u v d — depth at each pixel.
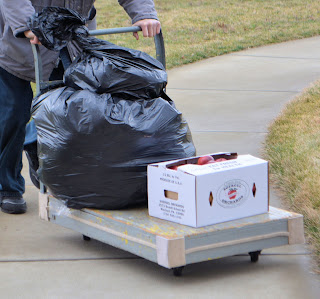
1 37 3.97
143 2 3.94
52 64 3.96
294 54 10.83
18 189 4.32
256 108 7.40
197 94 8.16
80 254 3.61
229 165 3.26
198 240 3.09
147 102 3.45
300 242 3.41
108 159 3.29
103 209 3.47
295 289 3.12
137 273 3.34
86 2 4.04
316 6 15.70
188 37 12.61
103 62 3.48
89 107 3.27
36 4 3.93
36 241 3.82
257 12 15.10
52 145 3.35
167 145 3.38
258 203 3.35
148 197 3.34
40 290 3.15
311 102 7.20
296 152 5.23
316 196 4.18
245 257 3.54
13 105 4.07
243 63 10.17
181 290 3.12
